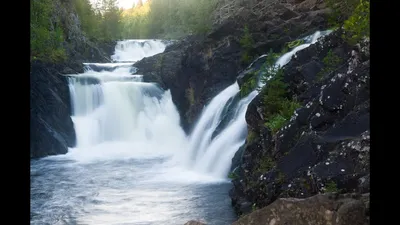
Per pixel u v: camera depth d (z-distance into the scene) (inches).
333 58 430.9
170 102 1039.6
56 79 965.2
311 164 305.1
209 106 770.2
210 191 509.7
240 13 852.0
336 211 125.6
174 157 784.3
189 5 1606.8
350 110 319.6
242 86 672.4
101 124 984.3
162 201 475.8
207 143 681.6
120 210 453.1
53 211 456.4
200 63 878.4
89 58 1417.3
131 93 1034.1
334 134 309.6
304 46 651.5
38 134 840.3
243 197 409.4
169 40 1683.1
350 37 430.0
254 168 400.2
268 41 769.6
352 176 259.0
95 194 522.3
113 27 2105.1
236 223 139.8
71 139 925.8
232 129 623.8
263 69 649.0
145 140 994.7
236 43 816.3
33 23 1114.7
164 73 1084.5
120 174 641.6
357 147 272.2
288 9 825.5
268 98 450.0
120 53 1593.3
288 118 392.5
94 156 831.7
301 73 444.1
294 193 290.7
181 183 561.6
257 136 451.5
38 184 584.4
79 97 992.9
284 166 327.6
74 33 1378.0
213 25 972.6
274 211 133.7
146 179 597.3
